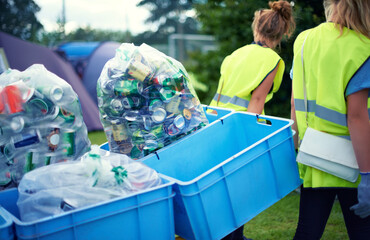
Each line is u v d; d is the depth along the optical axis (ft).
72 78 27.22
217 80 22.81
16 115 5.75
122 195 4.91
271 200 6.18
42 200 4.66
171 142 7.19
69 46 35.17
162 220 5.05
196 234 5.33
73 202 4.69
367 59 5.57
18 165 5.85
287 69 15.49
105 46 33.40
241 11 19.12
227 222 5.60
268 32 8.81
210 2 21.50
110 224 4.67
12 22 50.16
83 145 6.54
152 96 6.89
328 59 5.90
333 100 5.90
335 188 6.11
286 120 7.04
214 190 5.44
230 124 7.75
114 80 6.90
